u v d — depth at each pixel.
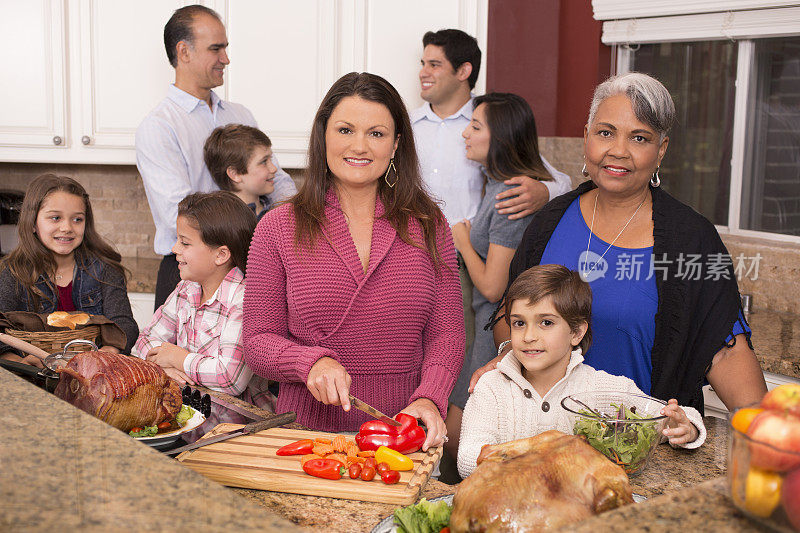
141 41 3.38
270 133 3.37
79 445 0.79
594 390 1.50
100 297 2.22
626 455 1.22
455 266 1.61
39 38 3.41
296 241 1.49
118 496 0.68
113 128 3.45
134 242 3.99
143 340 2.02
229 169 2.75
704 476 1.27
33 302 2.11
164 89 3.40
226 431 1.33
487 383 1.55
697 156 3.06
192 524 0.63
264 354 1.47
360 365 1.53
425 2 3.24
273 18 3.30
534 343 1.47
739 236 2.95
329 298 1.49
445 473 2.54
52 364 1.38
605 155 1.54
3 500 0.67
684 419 1.33
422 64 3.15
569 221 1.72
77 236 2.14
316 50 3.30
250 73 3.34
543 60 3.28
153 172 2.87
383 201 1.56
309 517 1.08
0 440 0.80
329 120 1.45
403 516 1.00
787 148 2.79
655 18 2.97
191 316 1.94
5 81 3.46
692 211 1.62
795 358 2.23
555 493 0.90
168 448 1.25
